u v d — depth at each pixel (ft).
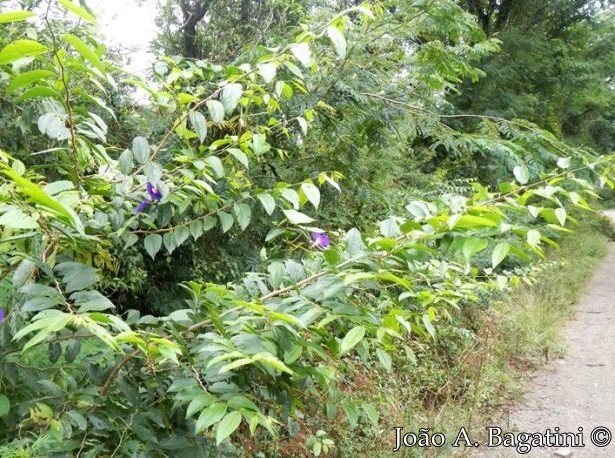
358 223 15.70
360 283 4.51
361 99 13.03
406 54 15.19
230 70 5.95
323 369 4.99
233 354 3.42
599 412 13.97
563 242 36.96
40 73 4.07
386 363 4.60
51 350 4.43
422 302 4.83
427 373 13.55
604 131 58.85
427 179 23.93
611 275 32.19
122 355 4.79
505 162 15.72
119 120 11.82
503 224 4.01
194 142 10.82
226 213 5.95
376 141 15.21
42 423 4.32
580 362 17.81
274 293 4.58
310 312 4.09
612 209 68.39
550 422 13.32
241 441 8.41
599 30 43.06
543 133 13.87
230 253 14.02
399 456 10.22
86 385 4.77
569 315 23.31
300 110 12.07
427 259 4.67
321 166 14.15
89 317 3.34
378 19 12.73
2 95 7.05
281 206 6.10
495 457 11.42
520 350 17.81
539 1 39.32
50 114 4.69
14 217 3.35
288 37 13.42
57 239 4.49
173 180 5.72
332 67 12.76
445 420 11.90
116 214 5.16
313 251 5.91
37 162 8.63
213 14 17.54
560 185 5.44
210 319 4.45
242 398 3.61
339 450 9.49
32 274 4.40
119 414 4.58
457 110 32.19
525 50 35.99
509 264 20.48
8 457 3.68
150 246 5.57
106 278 10.43
